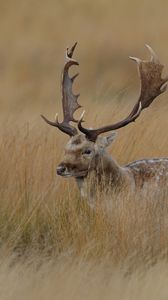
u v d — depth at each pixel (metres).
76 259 26.28
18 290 24.03
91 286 24.39
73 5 111.56
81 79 80.19
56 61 92.38
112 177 28.33
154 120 34.81
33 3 112.81
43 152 32.19
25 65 90.19
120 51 91.56
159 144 33.47
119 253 26.98
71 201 29.50
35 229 29.27
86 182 28.19
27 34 102.81
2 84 79.50
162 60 87.50
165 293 23.66
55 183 30.92
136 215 27.67
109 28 101.94
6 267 25.61
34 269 25.88
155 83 29.66
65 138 33.56
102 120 34.19
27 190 30.83
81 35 100.31
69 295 23.66
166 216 27.80
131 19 106.25
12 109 59.31
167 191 28.52
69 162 27.89
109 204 28.03
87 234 27.75
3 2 112.25
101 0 111.94
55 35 101.38
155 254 26.98
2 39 100.12
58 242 28.20
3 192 30.75
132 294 23.58
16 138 33.03
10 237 28.23
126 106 35.22
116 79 80.75
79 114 36.19
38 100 70.75
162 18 104.81
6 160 32.00
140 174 28.92
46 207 29.94
